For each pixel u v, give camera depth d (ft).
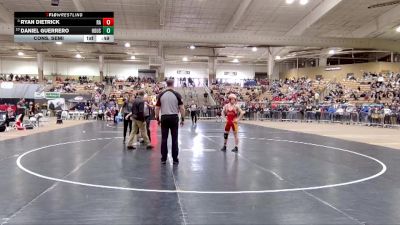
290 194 18.25
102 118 108.17
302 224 13.65
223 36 104.37
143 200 16.81
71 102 122.01
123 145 40.06
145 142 37.55
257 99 133.49
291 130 68.39
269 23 118.42
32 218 14.02
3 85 133.90
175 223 13.60
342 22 113.19
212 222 13.76
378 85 124.57
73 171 24.03
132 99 42.11
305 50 154.51
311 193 18.51
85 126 76.33
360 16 106.52
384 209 15.72
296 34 119.24
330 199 17.31
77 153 33.19
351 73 160.04
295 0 94.38
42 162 27.73
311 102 117.39
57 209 15.23
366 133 61.21
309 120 103.91
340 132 63.41
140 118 36.58
